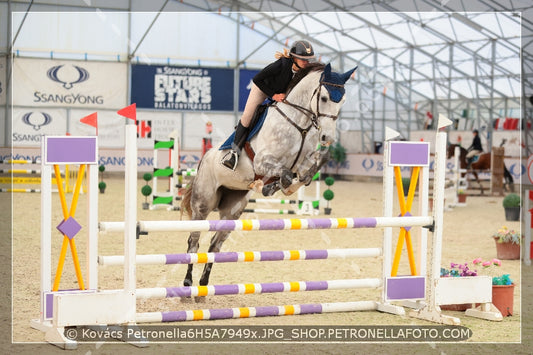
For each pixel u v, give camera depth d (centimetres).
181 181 1437
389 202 525
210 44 2670
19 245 832
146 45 2606
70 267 699
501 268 748
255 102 504
